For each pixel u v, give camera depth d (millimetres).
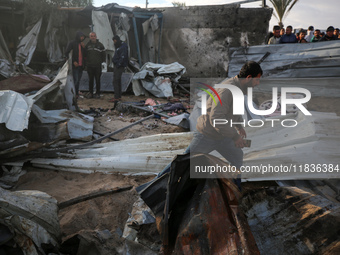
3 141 4691
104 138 6070
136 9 14484
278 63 8641
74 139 5945
